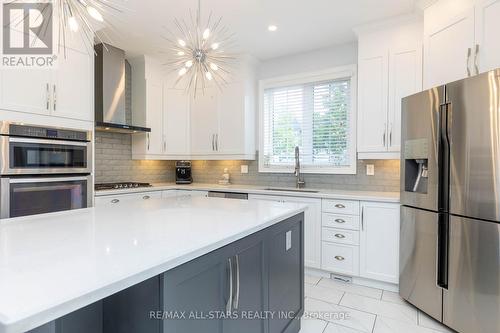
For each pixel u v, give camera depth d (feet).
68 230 4.28
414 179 8.09
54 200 8.21
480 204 6.02
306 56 12.21
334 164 11.76
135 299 3.44
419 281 7.59
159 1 8.21
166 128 13.37
